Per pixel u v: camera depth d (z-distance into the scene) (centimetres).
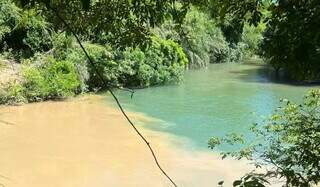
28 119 1730
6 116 1755
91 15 348
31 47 2172
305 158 442
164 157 1313
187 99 2188
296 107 670
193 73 3130
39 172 1194
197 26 3111
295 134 598
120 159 1305
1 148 1378
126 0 353
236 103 2102
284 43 288
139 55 2447
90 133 1570
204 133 1566
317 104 665
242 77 2992
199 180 1140
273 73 3209
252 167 1188
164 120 1758
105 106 1994
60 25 356
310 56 281
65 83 2092
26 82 1997
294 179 376
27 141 1458
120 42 368
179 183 1121
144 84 2500
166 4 360
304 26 278
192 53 3312
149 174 1188
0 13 1894
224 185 1099
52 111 1880
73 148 1401
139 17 364
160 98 2202
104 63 2230
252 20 329
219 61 3881
